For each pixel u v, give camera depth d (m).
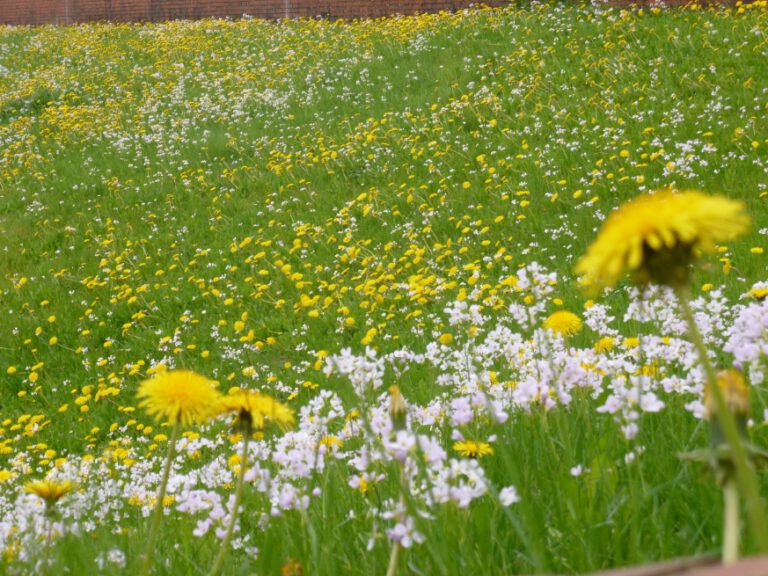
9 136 18.27
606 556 1.77
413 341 7.18
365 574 2.05
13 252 12.60
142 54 24.36
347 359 2.96
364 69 17.84
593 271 0.90
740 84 11.68
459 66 16.30
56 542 2.58
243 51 22.66
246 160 14.70
